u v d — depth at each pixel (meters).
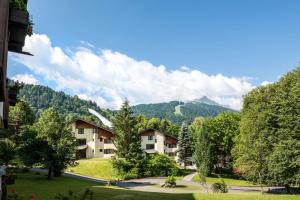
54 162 52.34
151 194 34.12
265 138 50.38
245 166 50.00
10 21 7.78
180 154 94.44
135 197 31.70
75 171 70.38
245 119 56.25
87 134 93.31
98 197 31.17
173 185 57.75
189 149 94.12
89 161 79.00
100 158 89.25
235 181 73.31
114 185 54.47
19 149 51.72
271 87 55.69
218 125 89.38
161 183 62.62
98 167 73.44
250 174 49.06
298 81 46.81
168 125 156.00
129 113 76.50
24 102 71.50
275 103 50.88
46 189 38.47
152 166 75.06
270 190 57.00
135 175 70.75
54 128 52.59
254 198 32.66
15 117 64.56
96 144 93.19
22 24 7.94
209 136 87.69
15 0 7.96
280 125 47.50
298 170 44.22
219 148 89.12
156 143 99.25
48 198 30.61
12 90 14.03
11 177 18.12
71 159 54.31
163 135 99.75
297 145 43.81
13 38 8.41
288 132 45.75
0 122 9.69
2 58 5.74
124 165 70.94
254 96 57.44
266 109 53.41
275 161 44.94
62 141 52.56
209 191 51.56
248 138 51.78
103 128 94.19
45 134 52.03
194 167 101.25
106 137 94.50
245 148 51.34
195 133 97.75
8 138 54.97
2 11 5.84
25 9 8.41
